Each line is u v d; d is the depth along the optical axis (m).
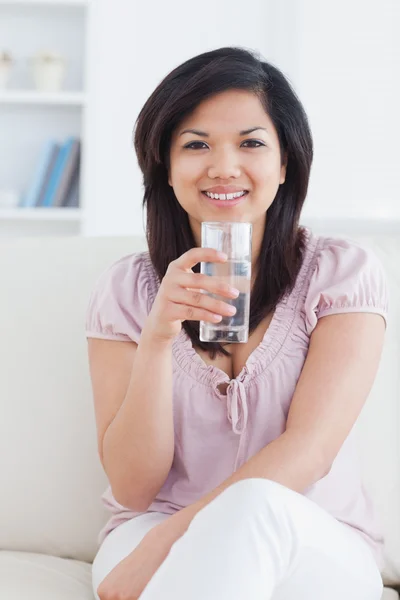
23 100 4.75
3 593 1.56
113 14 4.90
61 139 4.96
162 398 1.61
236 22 4.85
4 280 2.00
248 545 1.16
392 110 4.59
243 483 1.22
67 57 4.97
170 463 1.67
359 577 1.34
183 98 1.63
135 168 4.90
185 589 1.13
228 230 1.39
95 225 4.84
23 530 1.89
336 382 1.60
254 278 1.76
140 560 1.37
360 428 1.85
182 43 4.91
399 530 1.81
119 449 1.64
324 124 4.63
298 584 1.27
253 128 1.62
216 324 1.41
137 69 4.91
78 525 1.88
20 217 4.75
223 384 1.72
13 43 4.96
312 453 1.52
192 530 1.19
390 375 1.87
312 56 4.66
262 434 1.69
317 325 1.70
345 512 1.68
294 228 1.76
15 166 4.94
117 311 1.79
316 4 4.66
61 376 1.93
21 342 1.95
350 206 4.61
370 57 4.61
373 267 1.74
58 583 1.67
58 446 1.90
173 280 1.44
